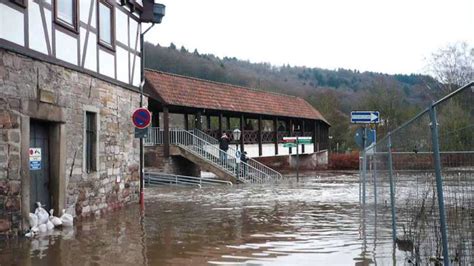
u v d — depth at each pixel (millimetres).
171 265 7180
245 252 8078
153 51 67938
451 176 4594
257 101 37719
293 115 41125
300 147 44625
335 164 46719
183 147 27641
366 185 12945
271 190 21500
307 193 19781
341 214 12984
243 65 95312
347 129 63750
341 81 103312
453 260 4660
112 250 8188
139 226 10828
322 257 7641
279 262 7336
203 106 30359
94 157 12547
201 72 73625
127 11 14953
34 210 10172
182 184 25484
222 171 26891
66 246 8461
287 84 93812
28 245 8492
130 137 15055
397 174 7266
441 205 4812
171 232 10062
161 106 29062
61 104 10695
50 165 10703
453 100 4352
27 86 9398
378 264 7004
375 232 9836
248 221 11719
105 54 13250
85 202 11977
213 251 8148
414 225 6348
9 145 8852
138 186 15734
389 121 56031
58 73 10570
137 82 15766
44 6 10062
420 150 5836
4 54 8719
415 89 60094
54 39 10469
